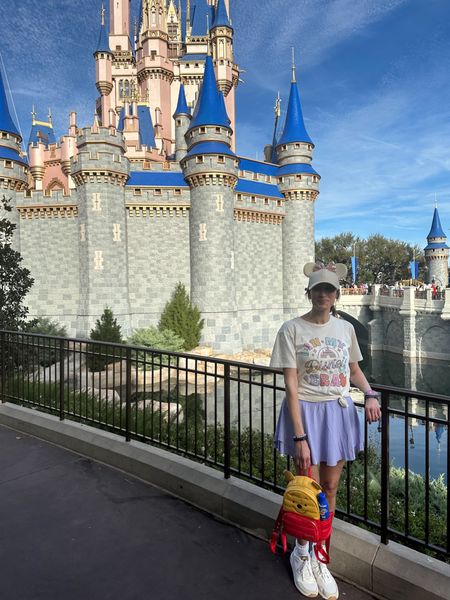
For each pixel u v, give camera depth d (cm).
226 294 3853
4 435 711
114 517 445
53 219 3809
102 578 346
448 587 306
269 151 6216
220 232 3834
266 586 339
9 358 913
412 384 4153
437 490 895
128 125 5094
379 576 334
